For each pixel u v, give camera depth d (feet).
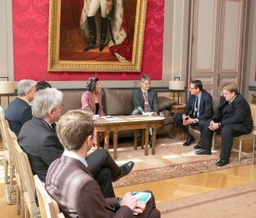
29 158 6.92
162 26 20.33
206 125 15.01
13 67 16.81
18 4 16.48
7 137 9.05
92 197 4.48
